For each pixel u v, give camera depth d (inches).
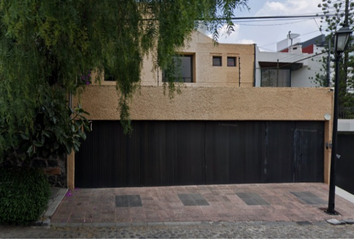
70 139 218.7
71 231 193.3
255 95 327.0
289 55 706.2
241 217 229.3
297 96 333.1
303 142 341.1
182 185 319.9
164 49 175.6
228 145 329.1
